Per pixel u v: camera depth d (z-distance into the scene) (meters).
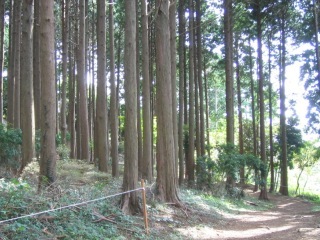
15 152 12.68
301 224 11.23
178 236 8.34
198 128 21.48
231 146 18.59
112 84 17.11
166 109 10.84
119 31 28.17
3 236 5.42
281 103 27.56
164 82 10.91
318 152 32.09
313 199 25.25
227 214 12.73
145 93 15.62
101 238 6.67
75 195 8.29
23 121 12.61
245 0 22.59
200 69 21.78
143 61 15.62
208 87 38.31
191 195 13.31
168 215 9.69
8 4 23.42
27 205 6.64
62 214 6.92
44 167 7.98
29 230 5.90
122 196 8.94
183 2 21.02
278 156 31.22
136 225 8.12
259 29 24.30
